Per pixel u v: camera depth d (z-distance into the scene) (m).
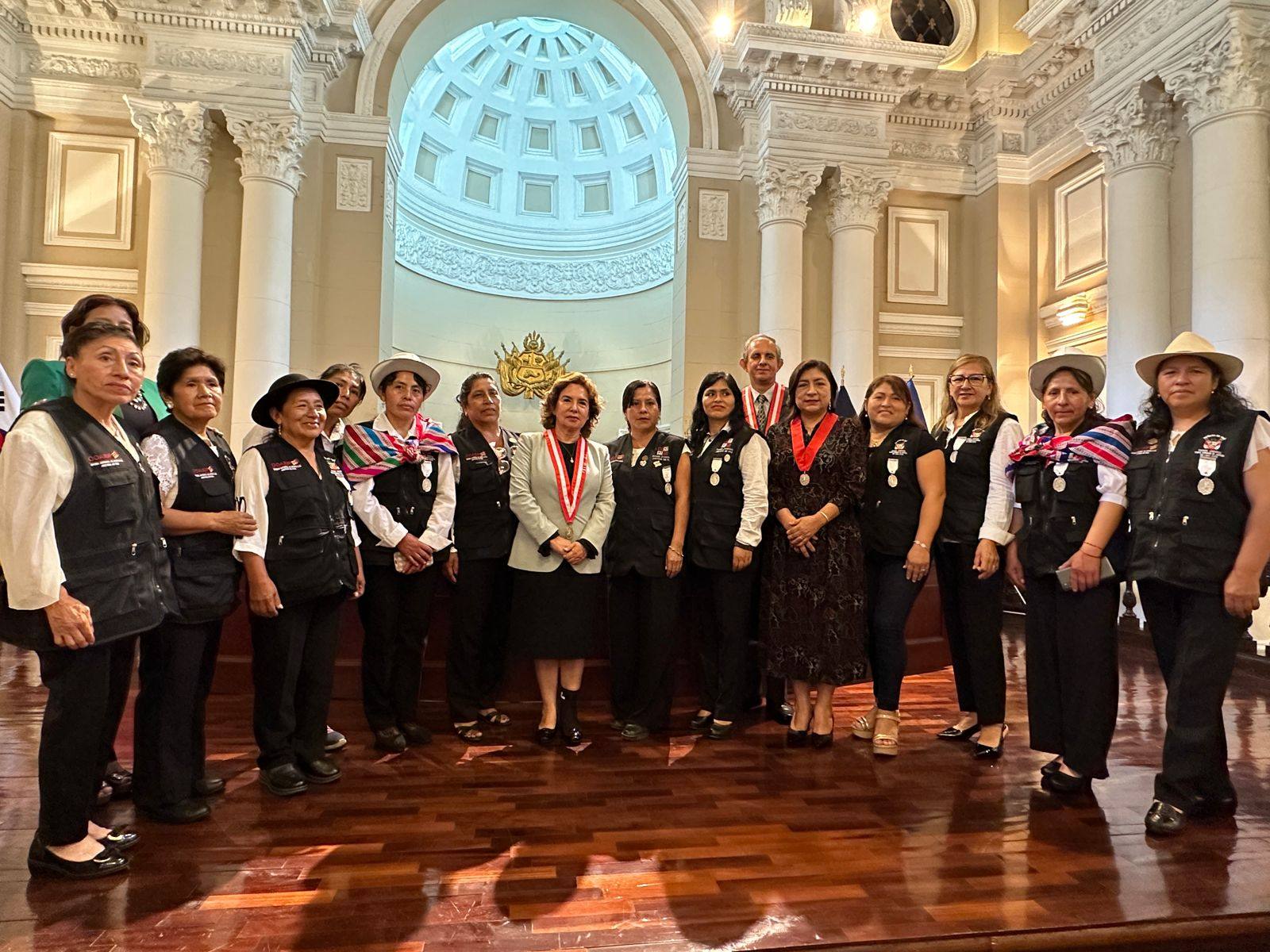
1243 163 6.20
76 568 2.09
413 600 3.48
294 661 2.88
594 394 3.67
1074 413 3.02
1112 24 7.35
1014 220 9.44
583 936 1.87
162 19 7.87
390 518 3.29
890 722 3.38
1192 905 2.04
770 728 3.82
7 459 1.98
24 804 2.69
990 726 3.37
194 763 2.78
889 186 9.09
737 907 2.02
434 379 3.60
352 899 2.04
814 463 3.45
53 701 2.14
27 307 8.29
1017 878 2.19
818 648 3.37
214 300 8.27
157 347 7.84
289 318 8.23
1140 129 7.10
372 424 3.45
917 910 2.01
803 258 9.27
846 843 2.42
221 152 8.34
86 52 8.34
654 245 14.01
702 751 3.40
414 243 13.26
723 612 3.58
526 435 3.67
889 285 9.80
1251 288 6.16
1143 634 6.09
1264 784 2.98
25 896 2.04
